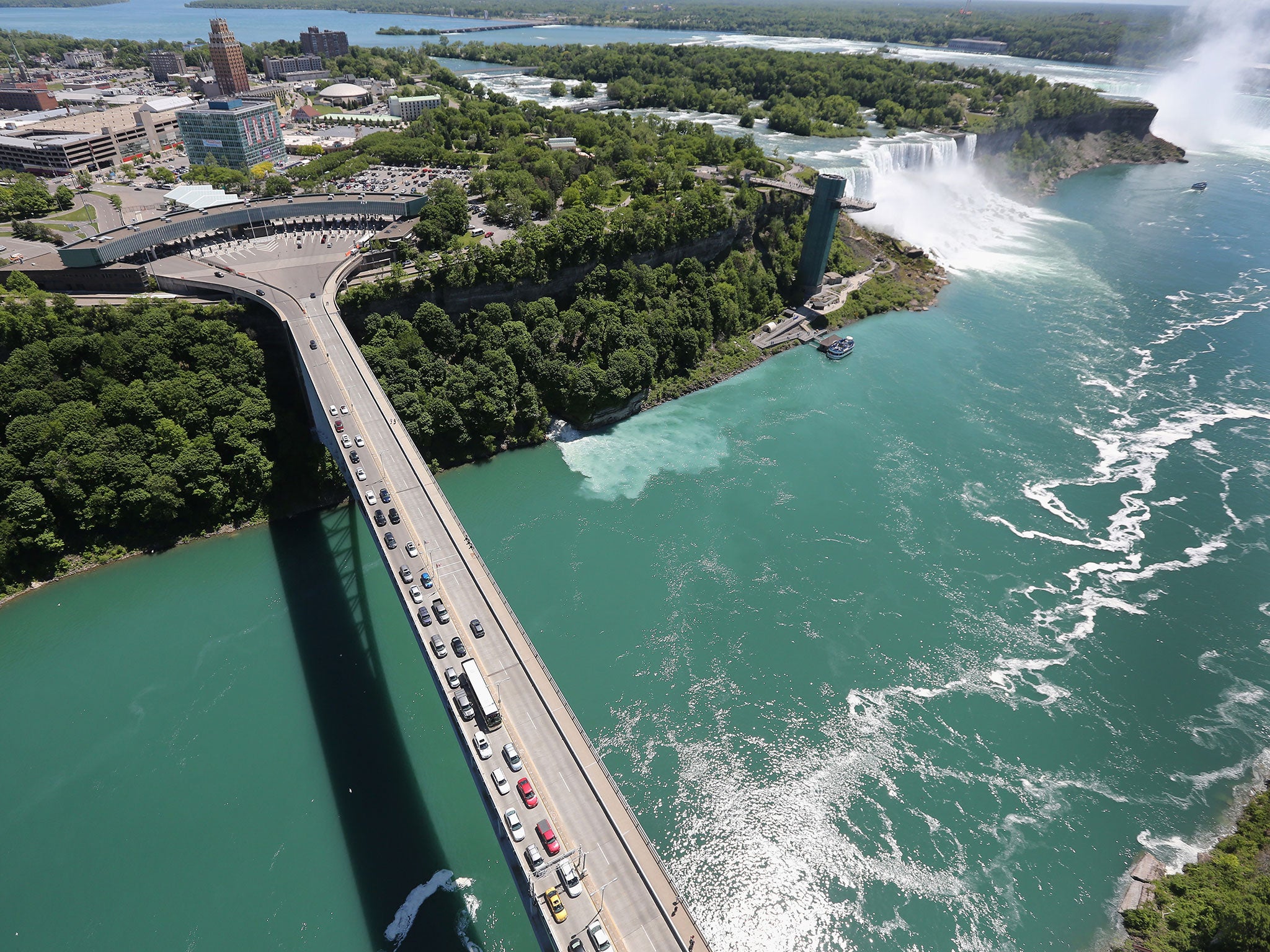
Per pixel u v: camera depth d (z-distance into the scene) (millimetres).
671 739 106375
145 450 131375
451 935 84062
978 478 163000
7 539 120188
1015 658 121250
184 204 185125
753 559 138000
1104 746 108375
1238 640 125750
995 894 90875
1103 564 140250
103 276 151250
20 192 191375
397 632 119562
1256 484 162875
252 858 89750
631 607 126438
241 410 140000
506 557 135000
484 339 168375
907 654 121062
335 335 142625
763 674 116312
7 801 94625
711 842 95312
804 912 89375
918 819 98312
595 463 161750
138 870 88250
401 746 102938
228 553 133000
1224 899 86812
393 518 109188
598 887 71312
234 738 102750
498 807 76312
